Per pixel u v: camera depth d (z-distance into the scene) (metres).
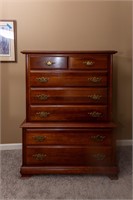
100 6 2.82
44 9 2.75
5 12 2.71
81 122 2.18
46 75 2.13
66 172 2.17
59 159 2.18
